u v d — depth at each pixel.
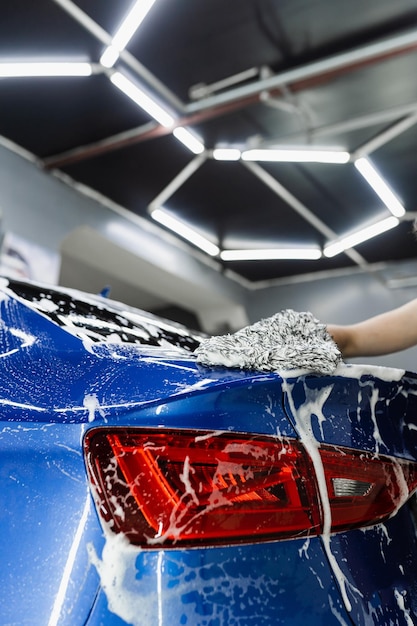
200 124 5.57
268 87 4.68
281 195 6.91
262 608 0.55
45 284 1.02
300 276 9.80
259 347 0.72
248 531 0.58
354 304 9.29
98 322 0.94
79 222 7.00
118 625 0.51
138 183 6.90
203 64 4.81
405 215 7.21
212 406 0.61
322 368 0.67
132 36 4.42
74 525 0.56
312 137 5.66
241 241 8.25
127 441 0.59
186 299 9.42
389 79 4.86
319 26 4.40
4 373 0.71
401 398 0.74
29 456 0.61
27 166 6.43
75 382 0.68
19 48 4.59
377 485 0.67
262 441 0.61
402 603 0.65
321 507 0.62
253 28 4.42
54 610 0.52
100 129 5.86
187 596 0.53
